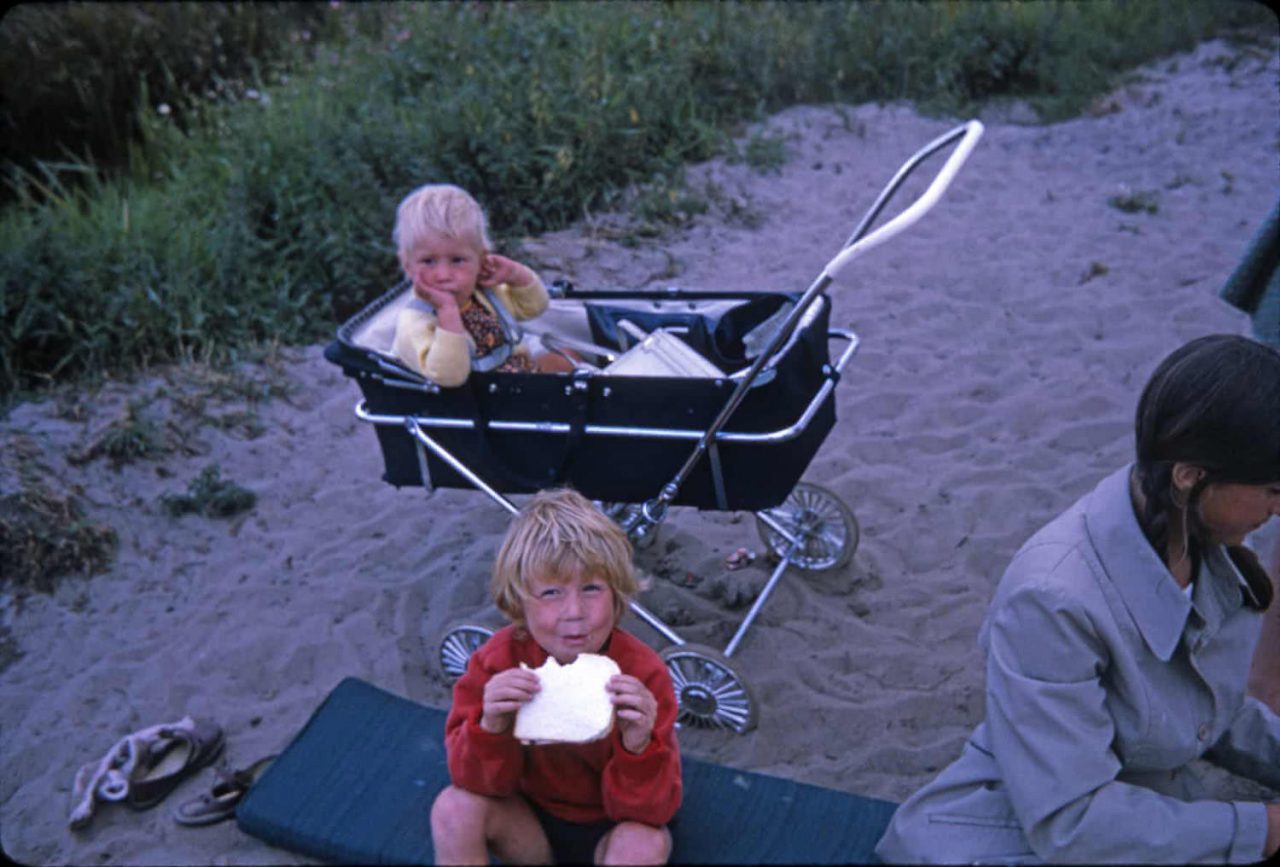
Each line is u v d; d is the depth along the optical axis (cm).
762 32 911
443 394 371
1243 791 331
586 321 433
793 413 354
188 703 396
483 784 272
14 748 379
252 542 478
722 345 402
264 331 626
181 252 641
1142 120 836
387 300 408
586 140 756
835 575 439
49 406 548
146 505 494
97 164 839
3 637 428
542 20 895
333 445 544
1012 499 481
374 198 674
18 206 757
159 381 575
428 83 830
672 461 364
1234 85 869
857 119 863
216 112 836
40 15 884
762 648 404
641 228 717
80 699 399
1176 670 243
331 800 332
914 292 646
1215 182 745
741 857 303
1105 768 237
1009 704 241
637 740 267
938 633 412
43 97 833
